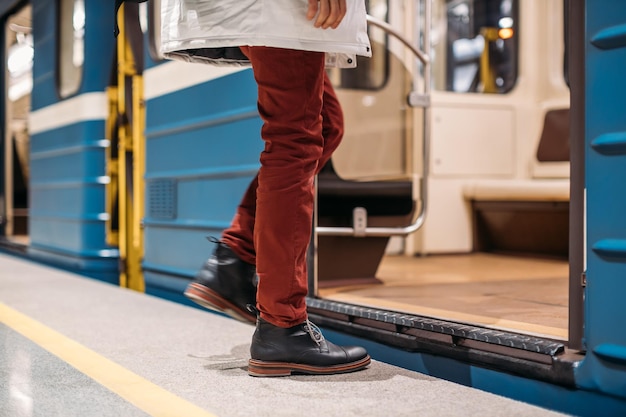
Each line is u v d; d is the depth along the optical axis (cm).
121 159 468
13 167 816
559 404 185
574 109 185
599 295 171
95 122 510
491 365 205
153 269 418
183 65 381
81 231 519
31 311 339
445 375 220
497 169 541
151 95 419
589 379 175
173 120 394
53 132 576
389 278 384
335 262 347
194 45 197
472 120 531
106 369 226
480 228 539
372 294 319
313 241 295
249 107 322
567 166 524
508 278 386
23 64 789
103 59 508
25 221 820
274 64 197
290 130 201
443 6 521
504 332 210
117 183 504
